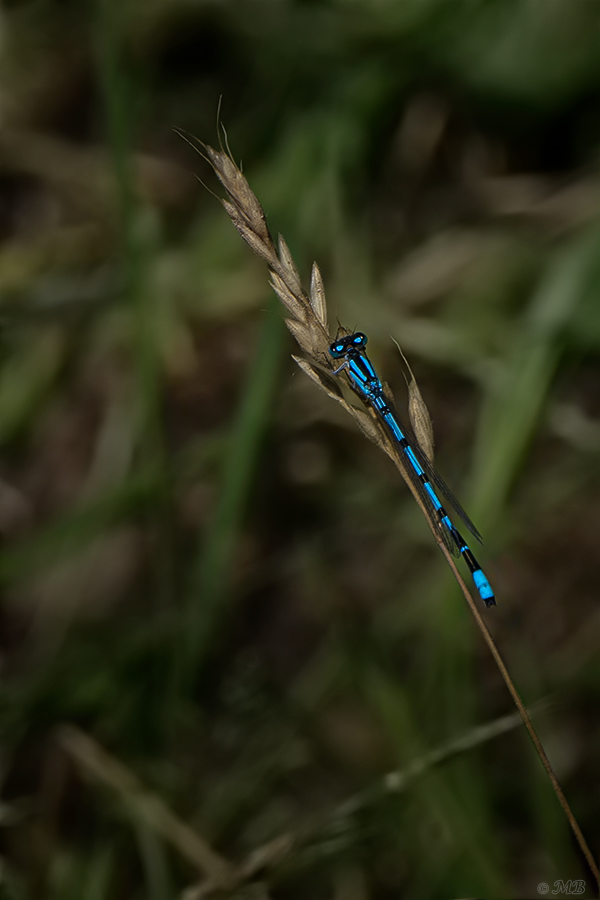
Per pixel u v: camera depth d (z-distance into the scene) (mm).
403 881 445
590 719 462
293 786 457
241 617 478
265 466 488
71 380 494
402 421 422
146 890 450
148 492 463
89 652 464
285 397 487
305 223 498
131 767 456
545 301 484
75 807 455
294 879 448
